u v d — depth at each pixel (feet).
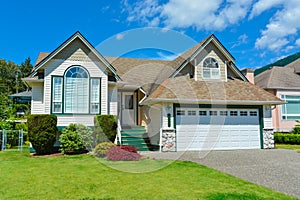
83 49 41.22
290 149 44.75
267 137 46.42
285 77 69.77
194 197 16.51
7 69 235.20
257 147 45.65
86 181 20.48
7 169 25.09
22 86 210.79
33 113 40.06
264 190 18.12
